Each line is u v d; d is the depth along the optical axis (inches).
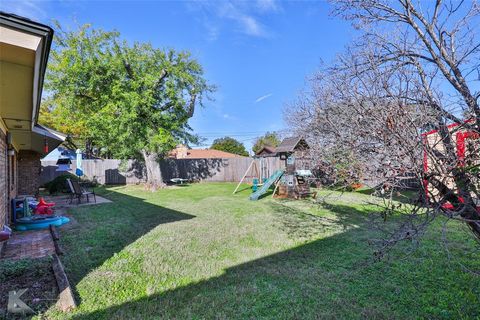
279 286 125.8
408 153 89.3
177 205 351.9
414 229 92.7
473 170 86.7
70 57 502.6
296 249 176.2
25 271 126.0
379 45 128.4
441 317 100.1
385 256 149.6
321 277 134.3
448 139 90.5
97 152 943.7
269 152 857.5
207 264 152.2
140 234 212.7
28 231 220.7
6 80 108.3
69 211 313.4
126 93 494.6
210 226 238.1
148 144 530.9
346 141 112.1
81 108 553.6
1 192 189.0
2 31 77.3
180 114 590.2
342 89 119.5
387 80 100.3
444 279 128.8
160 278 134.2
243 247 181.2
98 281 129.5
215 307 108.5
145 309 106.8
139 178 721.6
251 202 371.6
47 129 265.7
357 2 135.8
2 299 104.4
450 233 194.5
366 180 106.7
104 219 268.5
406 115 91.0
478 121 89.1
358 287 123.7
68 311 103.8
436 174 88.5
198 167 775.7
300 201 376.2
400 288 121.2
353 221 250.8
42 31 79.9
